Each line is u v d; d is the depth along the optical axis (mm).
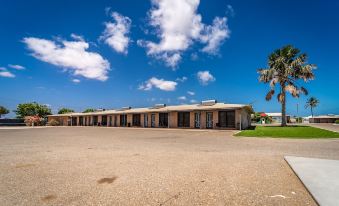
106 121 39406
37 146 10375
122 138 14727
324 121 71438
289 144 10773
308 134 15070
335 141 11945
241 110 24031
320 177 4676
